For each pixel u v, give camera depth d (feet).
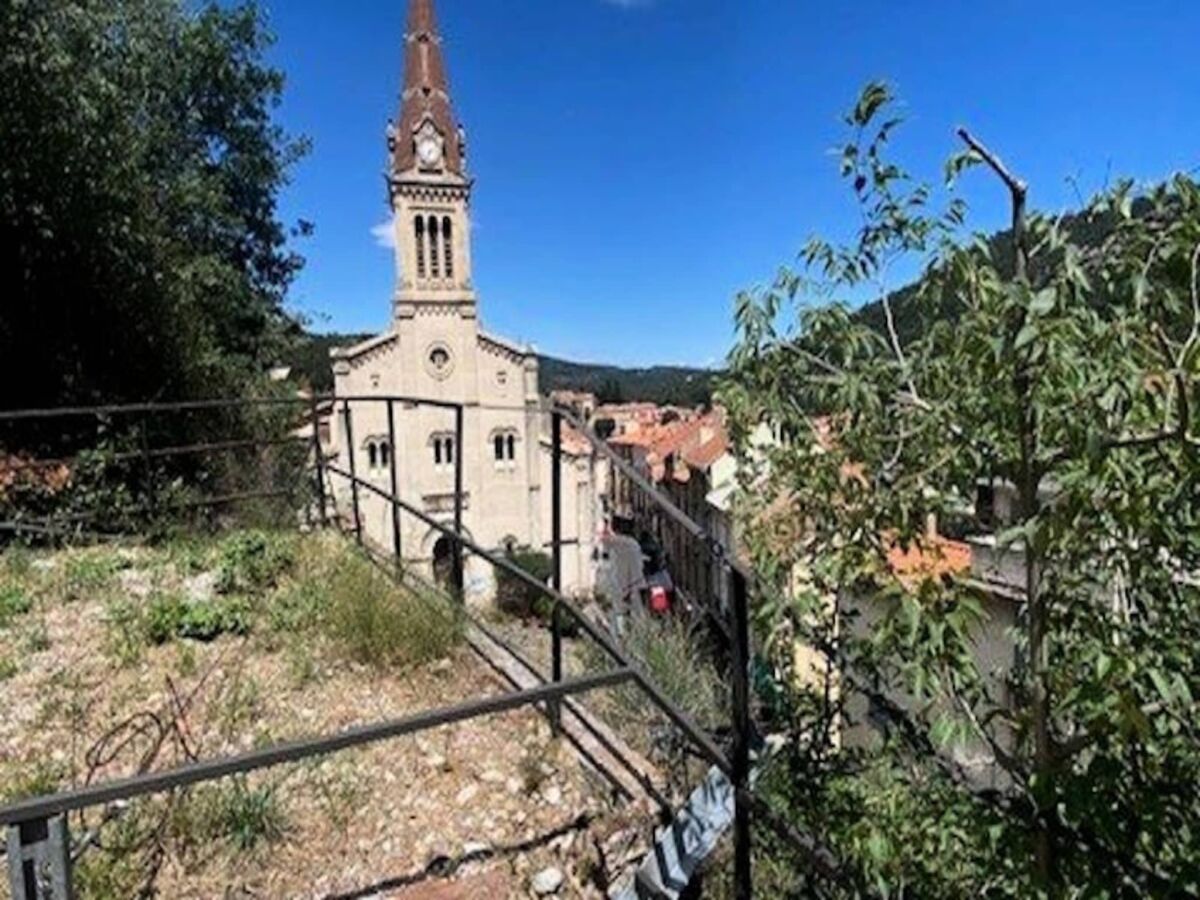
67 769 9.81
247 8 48.75
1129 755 5.71
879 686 7.57
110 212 28.81
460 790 9.56
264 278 57.82
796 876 8.57
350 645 13.29
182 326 33.96
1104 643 5.48
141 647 13.44
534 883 8.16
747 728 7.43
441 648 13.25
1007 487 6.90
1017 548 6.40
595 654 12.28
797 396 7.92
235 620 14.26
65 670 12.62
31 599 15.70
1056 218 5.84
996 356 5.22
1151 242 5.31
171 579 17.10
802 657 8.53
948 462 6.47
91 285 29.60
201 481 28.94
